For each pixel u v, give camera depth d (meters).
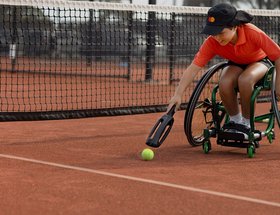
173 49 10.69
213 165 4.30
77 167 4.12
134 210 3.12
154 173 3.98
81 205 3.19
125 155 4.63
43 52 14.71
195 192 3.49
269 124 5.09
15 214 3.02
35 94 9.34
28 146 4.96
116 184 3.65
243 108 4.73
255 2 13.53
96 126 6.26
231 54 4.69
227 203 3.27
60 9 8.91
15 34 11.27
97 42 11.71
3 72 13.03
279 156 4.69
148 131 5.97
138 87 10.80
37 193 3.42
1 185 3.59
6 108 7.70
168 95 9.73
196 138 4.96
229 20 4.45
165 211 3.11
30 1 6.21
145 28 11.00
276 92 4.69
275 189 3.61
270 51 4.59
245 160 4.51
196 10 7.12
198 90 4.71
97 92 9.83
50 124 6.33
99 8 6.57
